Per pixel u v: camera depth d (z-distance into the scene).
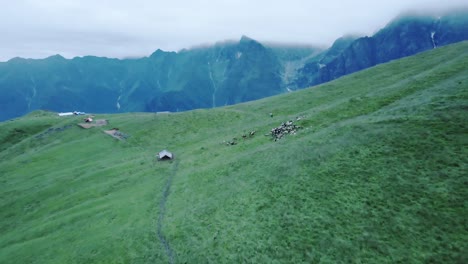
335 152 48.41
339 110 76.06
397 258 27.27
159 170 75.38
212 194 51.66
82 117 156.12
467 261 24.70
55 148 113.25
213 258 34.78
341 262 28.80
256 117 114.25
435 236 28.09
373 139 47.69
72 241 48.19
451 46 120.56
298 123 76.25
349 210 35.12
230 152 73.44
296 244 32.72
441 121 44.78
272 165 53.06
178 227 43.84
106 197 64.50
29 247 49.91
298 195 41.19
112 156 100.44
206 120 123.62
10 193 81.69
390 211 32.78
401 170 38.28
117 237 45.28
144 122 132.50
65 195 72.88
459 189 32.06
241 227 38.84
